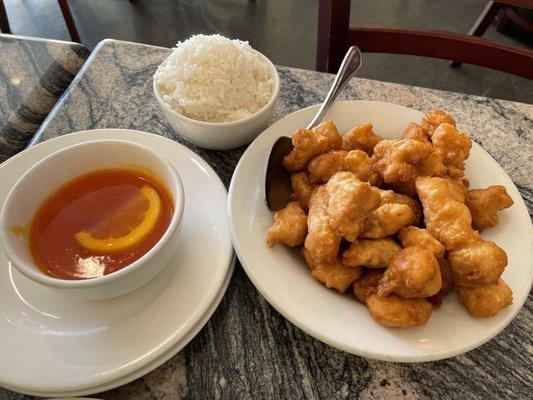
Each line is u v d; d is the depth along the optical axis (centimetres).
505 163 84
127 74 99
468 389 57
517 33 245
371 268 64
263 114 78
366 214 62
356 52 86
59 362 53
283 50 241
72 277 58
